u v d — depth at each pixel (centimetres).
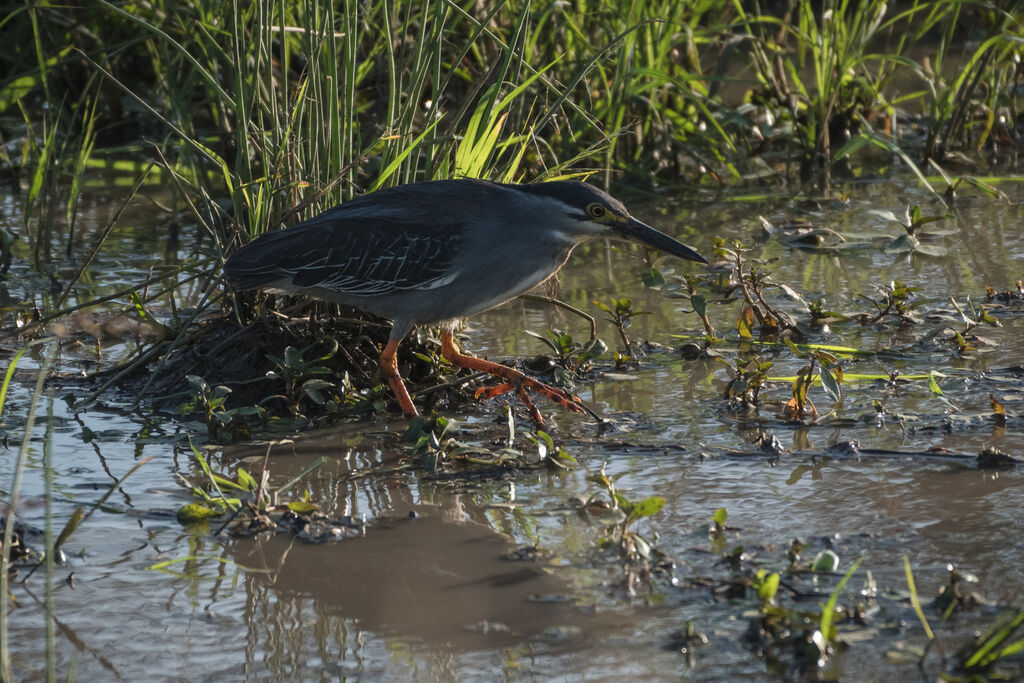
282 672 650
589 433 988
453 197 1052
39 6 1653
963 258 1395
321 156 1158
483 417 1050
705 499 848
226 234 1357
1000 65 1883
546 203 1050
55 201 1485
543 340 1109
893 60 1783
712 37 1964
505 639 674
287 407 1077
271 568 770
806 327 1216
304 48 1192
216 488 846
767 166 1778
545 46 1661
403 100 1291
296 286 1036
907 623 667
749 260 1255
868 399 1032
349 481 909
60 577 761
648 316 1279
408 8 1266
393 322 1109
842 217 1572
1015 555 743
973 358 1112
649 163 1755
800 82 1805
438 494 880
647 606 700
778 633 659
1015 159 1786
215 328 1153
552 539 798
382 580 750
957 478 865
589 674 634
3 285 1380
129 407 1074
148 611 718
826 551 729
